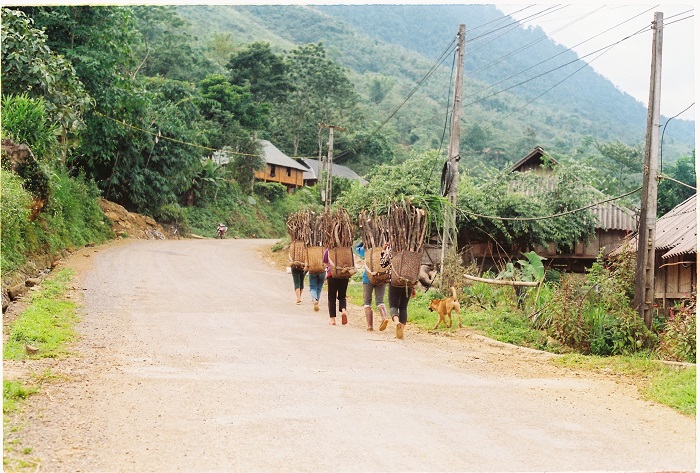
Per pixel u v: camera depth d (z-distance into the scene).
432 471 5.06
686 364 9.54
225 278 20.12
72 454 5.09
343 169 71.06
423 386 7.79
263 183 60.78
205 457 5.16
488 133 92.44
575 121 138.75
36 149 19.09
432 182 25.42
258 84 72.88
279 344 10.09
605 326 11.69
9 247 14.12
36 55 21.39
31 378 7.11
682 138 171.00
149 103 35.41
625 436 6.20
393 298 11.53
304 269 15.39
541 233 25.92
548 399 7.52
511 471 5.13
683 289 16.69
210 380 7.52
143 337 10.11
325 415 6.36
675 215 19.28
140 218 38.59
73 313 11.74
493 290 16.52
